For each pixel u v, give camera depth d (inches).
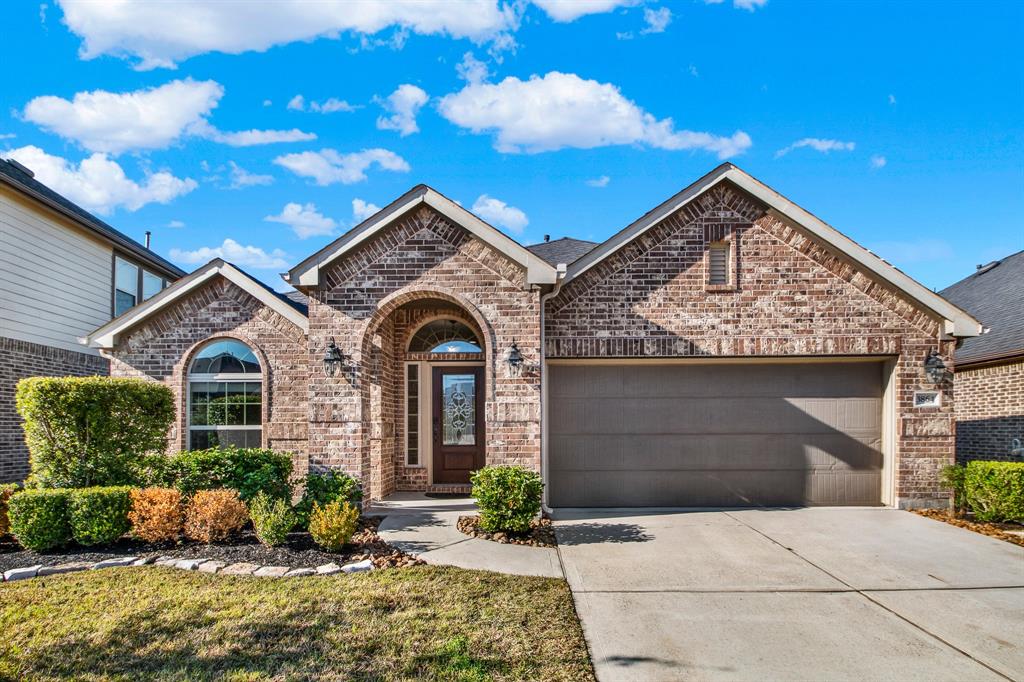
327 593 224.2
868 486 403.9
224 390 440.5
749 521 358.0
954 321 386.6
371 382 418.9
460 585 235.9
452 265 369.7
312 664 169.0
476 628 194.5
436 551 285.0
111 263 610.9
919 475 390.3
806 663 176.9
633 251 401.7
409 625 195.9
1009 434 478.6
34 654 174.4
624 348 395.5
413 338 483.8
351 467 364.2
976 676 169.9
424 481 465.4
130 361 438.6
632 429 408.8
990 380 500.7
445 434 473.4
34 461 309.1
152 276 683.4
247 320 437.7
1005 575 257.9
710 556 284.2
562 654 177.8
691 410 409.1
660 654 181.5
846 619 210.2
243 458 329.7
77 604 212.4
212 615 202.2
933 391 391.9
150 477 321.4
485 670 166.9
